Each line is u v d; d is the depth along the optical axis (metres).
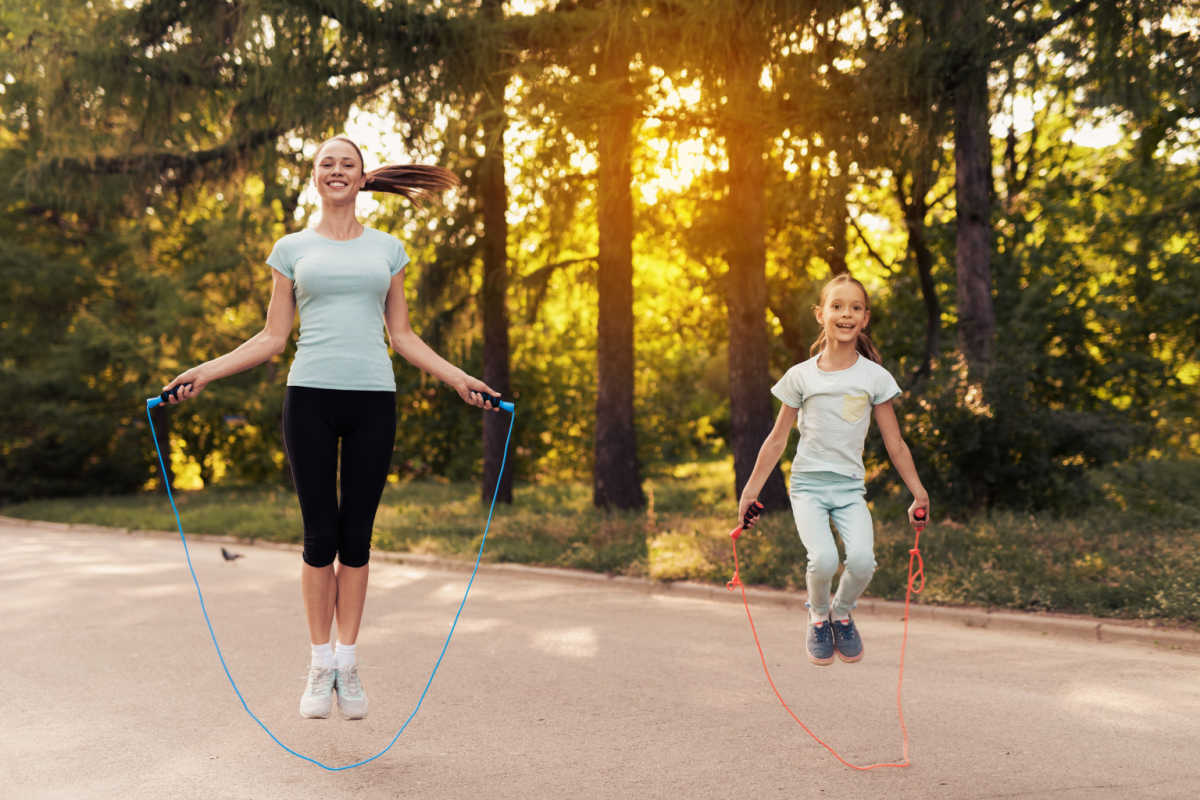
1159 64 10.14
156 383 21.95
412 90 12.99
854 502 4.39
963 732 4.58
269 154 14.82
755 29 10.73
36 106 18.91
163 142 14.99
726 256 13.75
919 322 17.66
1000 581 7.93
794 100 10.79
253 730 4.75
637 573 9.72
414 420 26.31
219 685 5.66
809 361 4.52
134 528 16.58
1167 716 4.84
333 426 4.07
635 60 11.64
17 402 22.45
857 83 10.48
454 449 26.28
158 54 13.73
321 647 4.13
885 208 18.31
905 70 10.24
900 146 10.95
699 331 22.52
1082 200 17.08
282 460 26.80
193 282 21.72
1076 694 5.28
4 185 21.22
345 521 4.15
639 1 11.54
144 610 8.21
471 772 4.09
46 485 23.47
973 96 10.55
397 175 4.50
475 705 5.14
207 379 3.91
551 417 25.62
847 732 4.60
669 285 22.70
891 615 7.81
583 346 26.00
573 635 7.05
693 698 5.25
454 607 8.34
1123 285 16.58
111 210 17.28
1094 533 9.89
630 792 3.83
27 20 14.69
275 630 7.29
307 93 12.61
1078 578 7.95
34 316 23.08
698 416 27.62
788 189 11.98
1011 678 5.65
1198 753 4.25
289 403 4.04
